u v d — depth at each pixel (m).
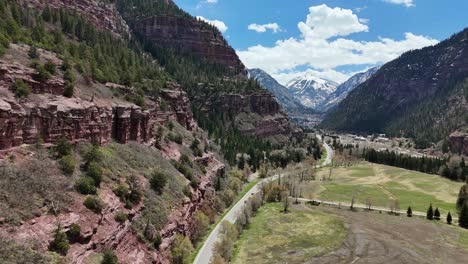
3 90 59.97
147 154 93.00
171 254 70.00
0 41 74.81
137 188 72.50
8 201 48.38
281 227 104.62
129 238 62.16
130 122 93.81
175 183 89.06
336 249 89.19
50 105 65.69
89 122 76.06
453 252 90.81
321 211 123.00
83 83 88.19
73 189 58.78
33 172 55.91
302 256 84.75
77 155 68.69
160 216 72.44
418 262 83.38
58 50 100.25
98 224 56.34
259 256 84.50
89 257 51.38
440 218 120.56
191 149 126.06
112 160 75.69
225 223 93.31
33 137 61.62
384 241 95.12
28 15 126.56
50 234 48.69
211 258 79.25
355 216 119.19
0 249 41.84
